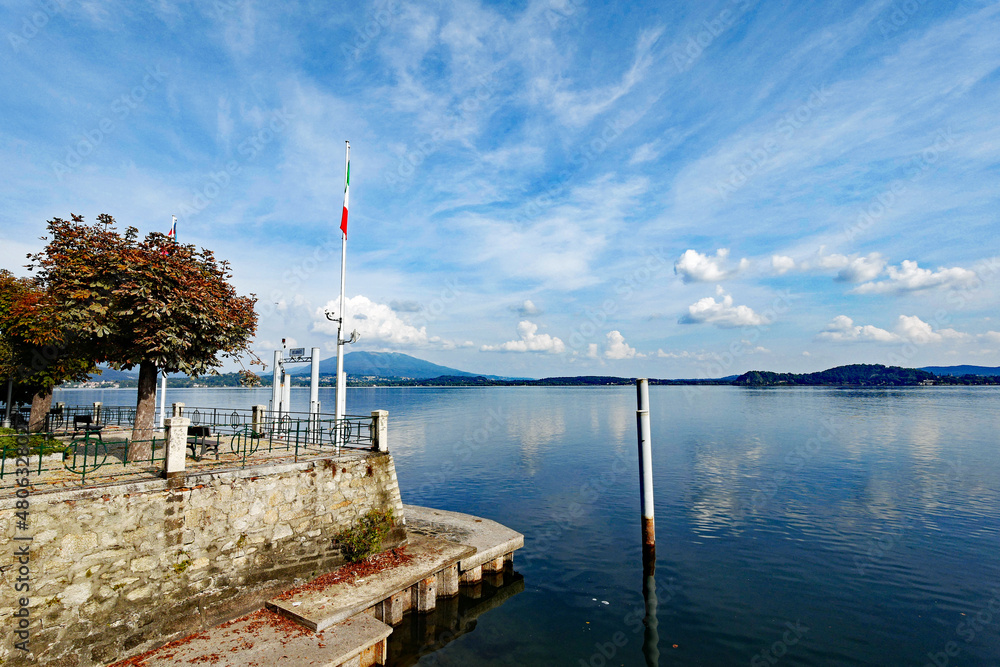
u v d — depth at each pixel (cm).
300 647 1080
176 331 1542
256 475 1318
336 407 2059
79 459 1494
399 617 1402
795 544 2170
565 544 2225
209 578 1191
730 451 4581
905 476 3469
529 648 1397
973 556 1997
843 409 9525
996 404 10894
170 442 1154
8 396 2588
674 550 2130
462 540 1811
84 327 1395
